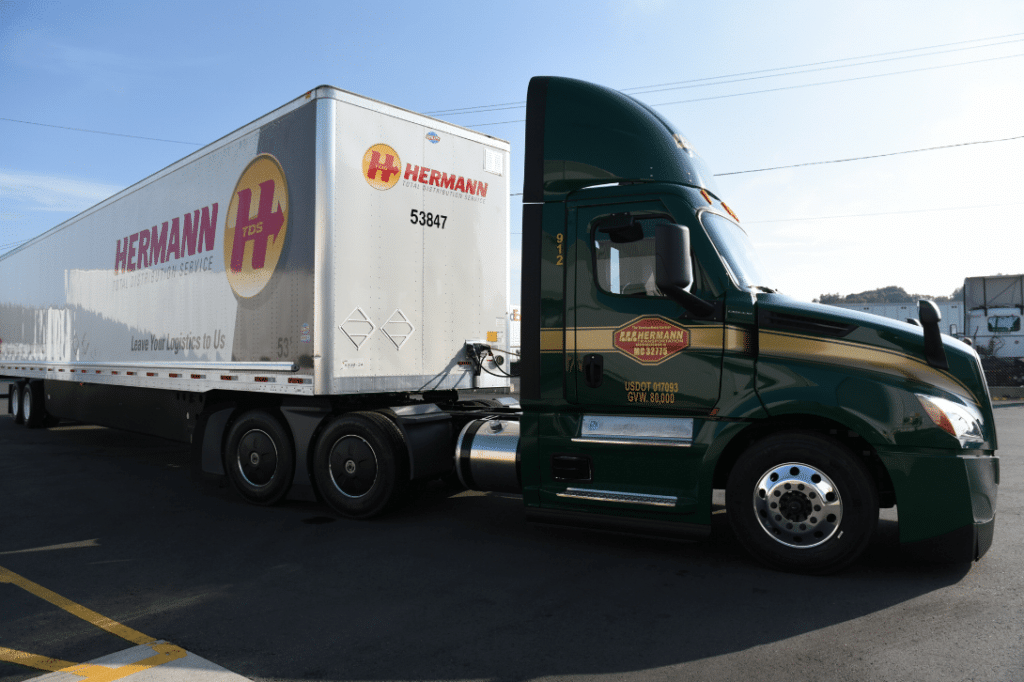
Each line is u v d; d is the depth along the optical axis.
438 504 6.77
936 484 4.14
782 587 4.18
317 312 5.78
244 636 3.58
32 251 12.48
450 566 4.73
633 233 4.89
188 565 4.84
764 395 4.44
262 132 6.52
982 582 4.18
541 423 5.16
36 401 13.30
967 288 21.52
